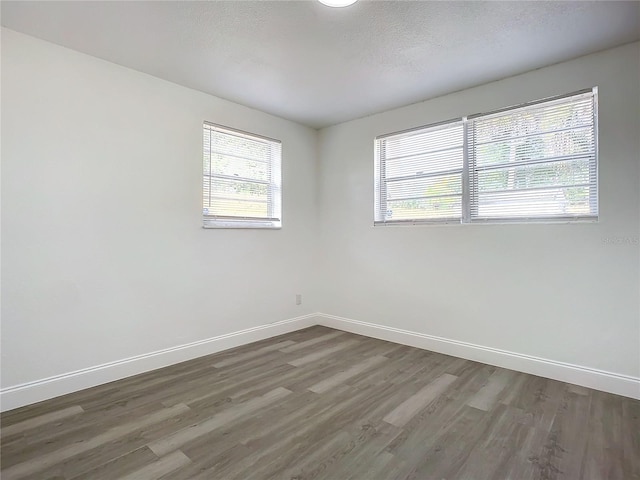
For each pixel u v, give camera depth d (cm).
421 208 354
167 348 304
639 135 239
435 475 167
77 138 254
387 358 323
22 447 187
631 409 227
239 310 360
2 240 224
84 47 248
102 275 266
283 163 402
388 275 377
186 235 316
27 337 233
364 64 271
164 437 197
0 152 223
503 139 302
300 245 424
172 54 258
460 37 234
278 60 266
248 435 200
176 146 309
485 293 309
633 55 241
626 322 245
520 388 259
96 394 249
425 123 347
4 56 224
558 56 260
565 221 271
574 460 178
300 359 321
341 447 189
